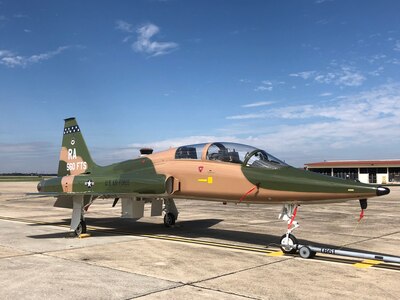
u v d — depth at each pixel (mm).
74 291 5332
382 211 18391
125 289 5445
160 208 12164
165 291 5383
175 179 10141
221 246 9031
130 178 10617
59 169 14516
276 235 10773
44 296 5109
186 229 11984
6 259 7375
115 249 8516
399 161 68750
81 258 7512
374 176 68188
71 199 12500
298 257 7828
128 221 14133
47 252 8102
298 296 5254
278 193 8219
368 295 5332
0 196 29719
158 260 7398
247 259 7590
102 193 10281
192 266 6922
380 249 8750
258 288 5598
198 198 10070
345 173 70500
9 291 5320
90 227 12438
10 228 11969
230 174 9031
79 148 13820
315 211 18266
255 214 16688
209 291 5418
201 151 9984
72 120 14188
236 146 9516
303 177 7980
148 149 12195
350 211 18281
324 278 6211
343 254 7180
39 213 16781
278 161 8781
